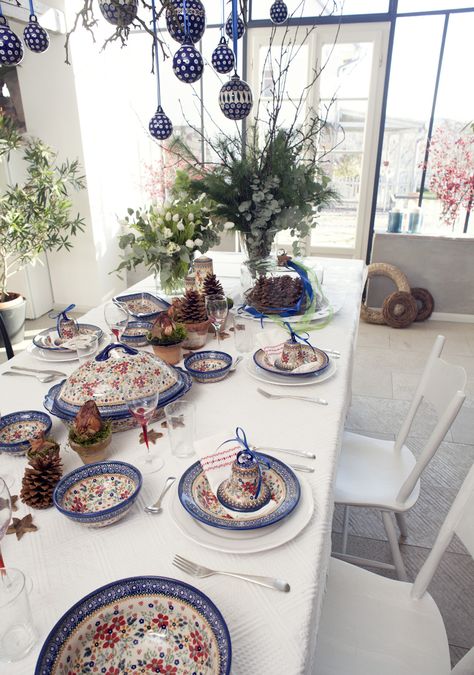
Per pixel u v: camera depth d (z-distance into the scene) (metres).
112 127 4.26
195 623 0.68
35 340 1.68
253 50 4.05
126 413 1.13
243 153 2.00
